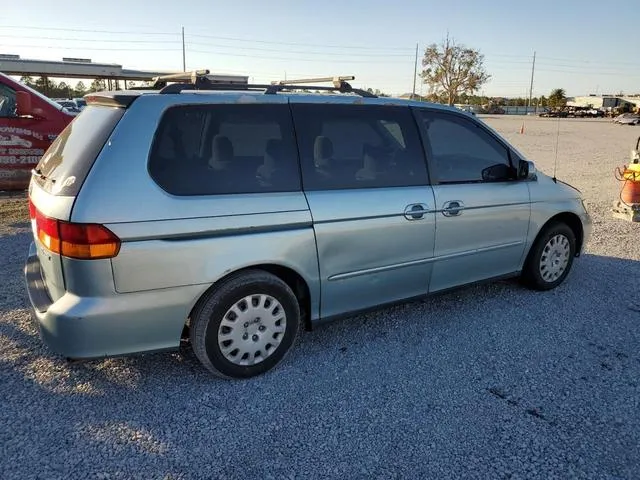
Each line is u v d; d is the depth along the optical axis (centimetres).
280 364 356
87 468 253
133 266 285
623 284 525
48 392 315
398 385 333
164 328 302
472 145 435
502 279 471
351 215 355
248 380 336
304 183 345
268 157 335
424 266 404
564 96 9756
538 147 2375
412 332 410
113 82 3186
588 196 1055
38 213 309
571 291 504
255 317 331
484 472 257
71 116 861
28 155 830
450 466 261
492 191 437
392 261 384
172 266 295
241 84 361
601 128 4241
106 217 277
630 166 845
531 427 292
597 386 336
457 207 411
